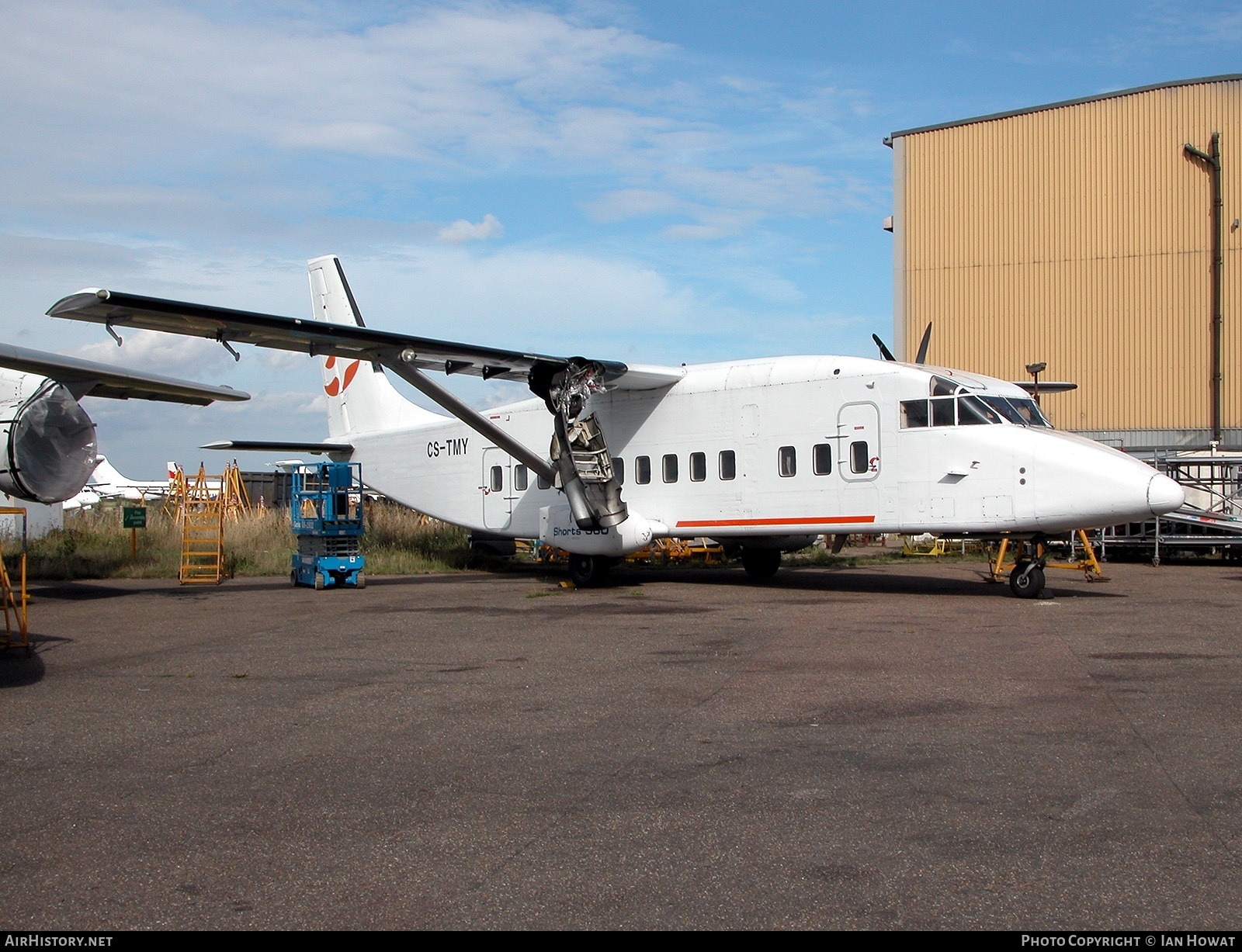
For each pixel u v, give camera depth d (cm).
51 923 400
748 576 1895
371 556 2292
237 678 899
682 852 469
